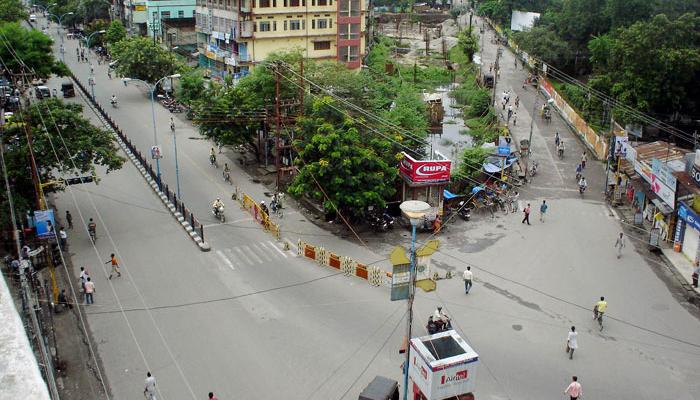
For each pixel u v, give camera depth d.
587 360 28.92
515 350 29.59
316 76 55.88
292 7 80.06
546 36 92.06
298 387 26.69
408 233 43.22
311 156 41.34
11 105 60.50
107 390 26.27
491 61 105.31
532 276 37.22
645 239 42.81
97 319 31.78
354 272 36.81
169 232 42.94
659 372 28.11
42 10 155.25
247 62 79.62
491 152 56.44
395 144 46.00
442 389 22.95
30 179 39.12
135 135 65.00
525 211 44.78
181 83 70.75
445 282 36.25
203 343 29.84
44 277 35.94
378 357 28.89
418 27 152.50
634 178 47.22
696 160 39.94
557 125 70.38
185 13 114.31
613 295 35.16
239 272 37.16
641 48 62.50
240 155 59.53
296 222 44.88
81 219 44.88
